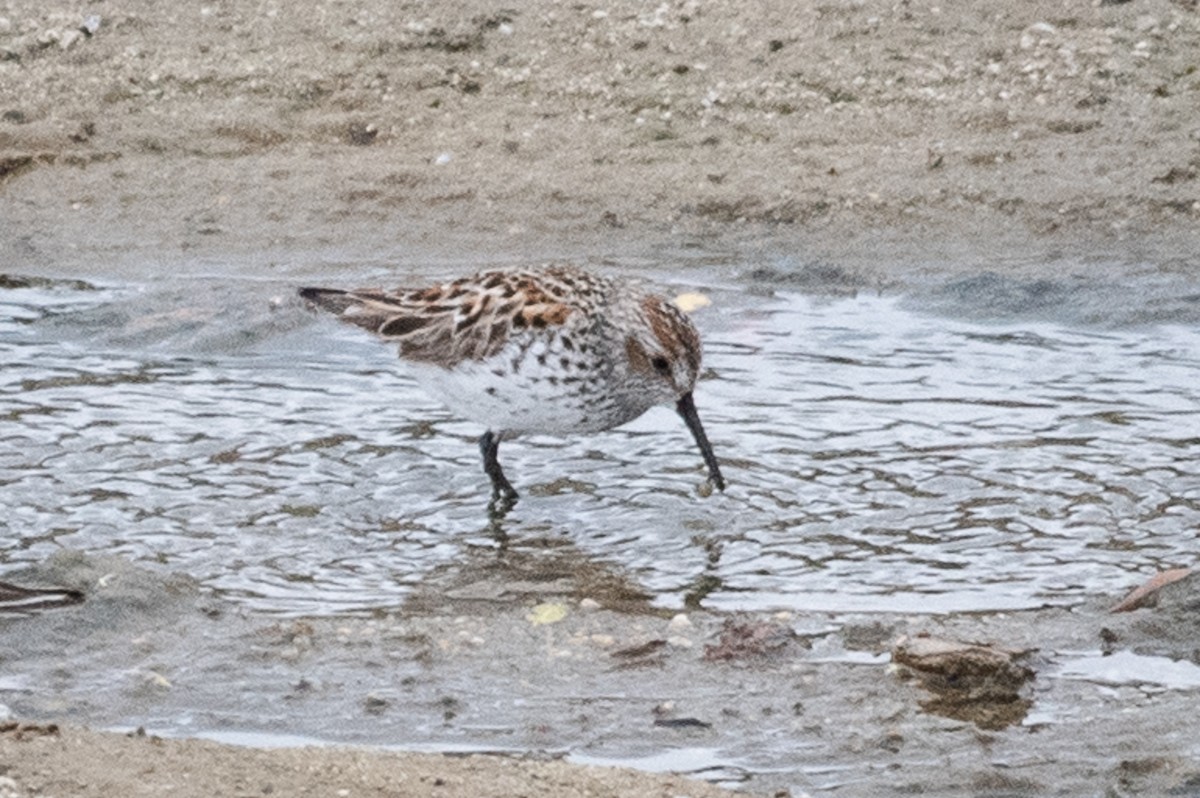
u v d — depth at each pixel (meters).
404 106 18.39
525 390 12.09
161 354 14.42
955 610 10.49
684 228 16.55
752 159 17.48
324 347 14.56
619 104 18.30
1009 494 11.96
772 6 19.42
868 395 13.53
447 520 11.80
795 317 14.92
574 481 12.41
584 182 17.22
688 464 12.62
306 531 11.59
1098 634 10.16
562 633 10.27
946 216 16.53
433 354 12.25
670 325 12.13
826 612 10.49
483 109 18.33
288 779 8.45
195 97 18.59
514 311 12.04
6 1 19.75
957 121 17.88
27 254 16.22
